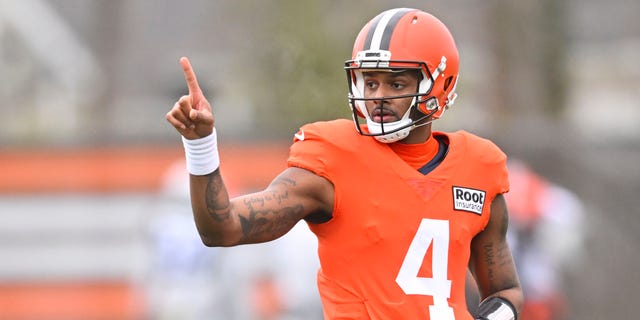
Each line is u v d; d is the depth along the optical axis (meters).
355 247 15.91
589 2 116.25
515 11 65.25
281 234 15.80
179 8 92.56
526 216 37.69
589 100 109.75
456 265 16.27
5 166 42.38
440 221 16.09
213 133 15.10
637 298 42.84
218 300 36.25
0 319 42.03
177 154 42.84
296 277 35.94
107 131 43.00
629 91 110.94
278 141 43.56
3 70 91.50
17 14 94.69
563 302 41.34
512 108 65.06
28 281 42.22
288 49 55.03
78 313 42.16
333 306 16.14
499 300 17.23
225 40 85.38
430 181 16.17
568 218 39.62
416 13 16.36
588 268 42.81
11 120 76.81
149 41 88.62
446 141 16.86
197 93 14.98
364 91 16.17
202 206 15.15
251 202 15.50
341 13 57.75
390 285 15.84
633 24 113.62
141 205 42.47
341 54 55.16
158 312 36.66
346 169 15.92
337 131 16.16
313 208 15.90
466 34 76.12
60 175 42.53
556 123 52.03
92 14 97.00
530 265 37.59
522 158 46.00
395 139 16.12
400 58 15.91
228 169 43.19
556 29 65.88
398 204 15.95
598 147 45.94
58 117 77.38
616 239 44.19
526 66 65.31
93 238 42.22
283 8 56.53
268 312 39.88
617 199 45.09
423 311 15.82
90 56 94.00
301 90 54.22
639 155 45.47
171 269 36.00
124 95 81.06
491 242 17.20
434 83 16.27
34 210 42.34
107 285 42.12
